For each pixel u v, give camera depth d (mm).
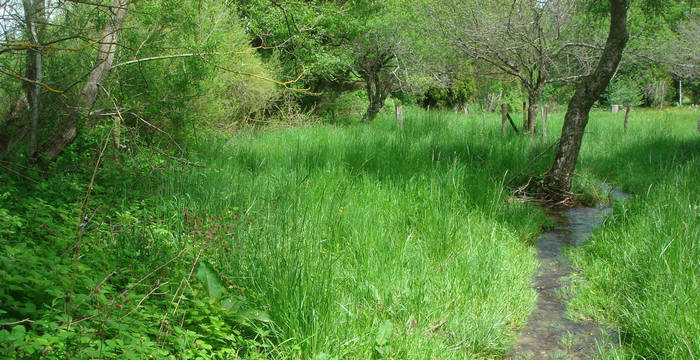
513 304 4852
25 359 2793
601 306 4867
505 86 30688
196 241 4707
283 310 3867
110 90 7898
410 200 7070
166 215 5770
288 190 6938
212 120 11938
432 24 15328
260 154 10367
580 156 12438
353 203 6695
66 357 2719
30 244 4203
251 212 5898
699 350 3629
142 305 3617
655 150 13078
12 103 7070
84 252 4254
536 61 14812
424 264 5262
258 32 13062
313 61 15836
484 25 14195
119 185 6480
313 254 4809
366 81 21062
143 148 7512
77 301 3160
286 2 7520
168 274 4094
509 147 11930
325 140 12633
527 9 14242
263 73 15148
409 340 3949
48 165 6805
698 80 19781
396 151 10875
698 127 17359
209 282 3867
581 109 9195
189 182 6867
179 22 8055
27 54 6340
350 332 3908
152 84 8422
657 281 4633
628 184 10172
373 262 5012
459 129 16625
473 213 6922
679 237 5152
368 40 18125
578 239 7113
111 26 6891
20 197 5531
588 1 12055
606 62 8859
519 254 6227
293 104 18531
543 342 4297
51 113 7051
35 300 3336
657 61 14875
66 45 7246
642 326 4191
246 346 3619
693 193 6867
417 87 20078
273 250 4680
